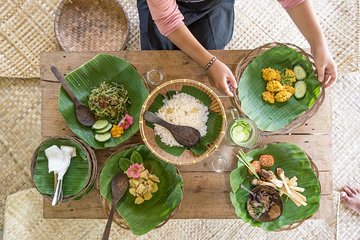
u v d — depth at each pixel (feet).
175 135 5.05
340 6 7.76
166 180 5.34
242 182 5.32
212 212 5.46
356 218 7.73
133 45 7.70
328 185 5.52
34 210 7.15
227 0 6.51
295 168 5.36
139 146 5.25
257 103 5.41
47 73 5.56
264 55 5.36
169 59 5.56
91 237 7.27
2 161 7.78
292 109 5.42
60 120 5.55
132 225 5.28
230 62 5.58
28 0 7.61
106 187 5.22
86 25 7.36
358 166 7.83
